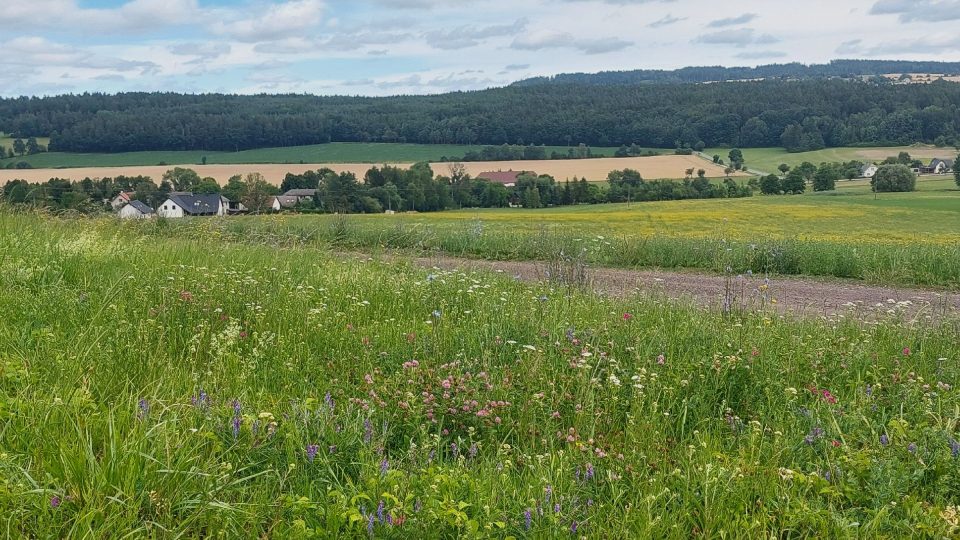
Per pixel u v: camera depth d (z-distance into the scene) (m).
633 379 5.05
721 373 5.33
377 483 3.48
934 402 5.07
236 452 3.82
